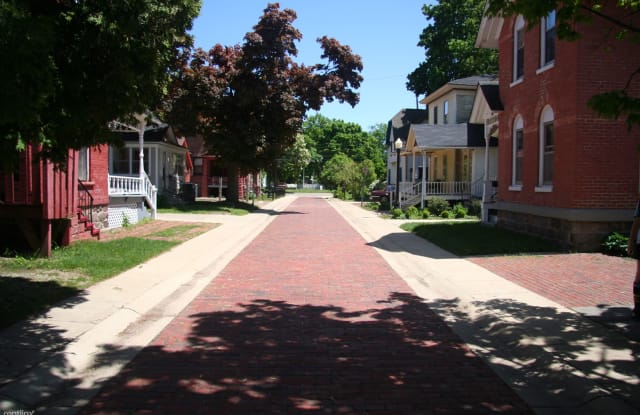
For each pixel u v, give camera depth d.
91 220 15.24
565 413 4.21
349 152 101.50
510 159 16.22
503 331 6.22
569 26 5.81
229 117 29.86
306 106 30.88
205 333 6.30
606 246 11.89
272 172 55.19
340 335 6.25
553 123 13.14
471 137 27.20
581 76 11.90
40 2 5.58
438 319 7.01
